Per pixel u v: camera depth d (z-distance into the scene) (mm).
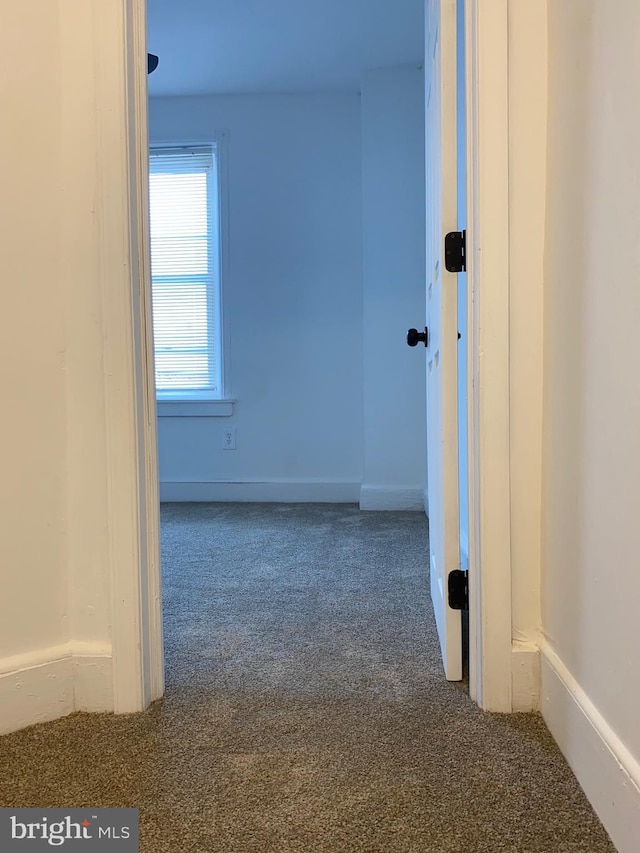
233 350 3777
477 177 1239
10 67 1216
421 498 3459
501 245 1237
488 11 1210
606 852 888
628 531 877
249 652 1618
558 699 1157
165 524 3184
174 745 1175
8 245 1226
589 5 1001
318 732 1219
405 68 3359
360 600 2023
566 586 1136
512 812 972
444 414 1403
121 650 1291
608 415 941
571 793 1021
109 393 1264
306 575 2309
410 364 3445
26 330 1247
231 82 3521
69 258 1268
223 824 950
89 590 1303
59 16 1247
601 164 958
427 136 1866
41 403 1266
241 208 3725
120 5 1229
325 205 3689
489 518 1271
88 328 1271
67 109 1252
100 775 1080
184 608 1964
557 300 1171
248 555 2594
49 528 1284
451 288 1374
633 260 851
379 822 952
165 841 915
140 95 1303
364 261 3443
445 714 1284
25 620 1268
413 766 1098
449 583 1424
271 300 3744
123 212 1247
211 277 3824
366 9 2826
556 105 1167
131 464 1274
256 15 2859
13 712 1232
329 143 3674
